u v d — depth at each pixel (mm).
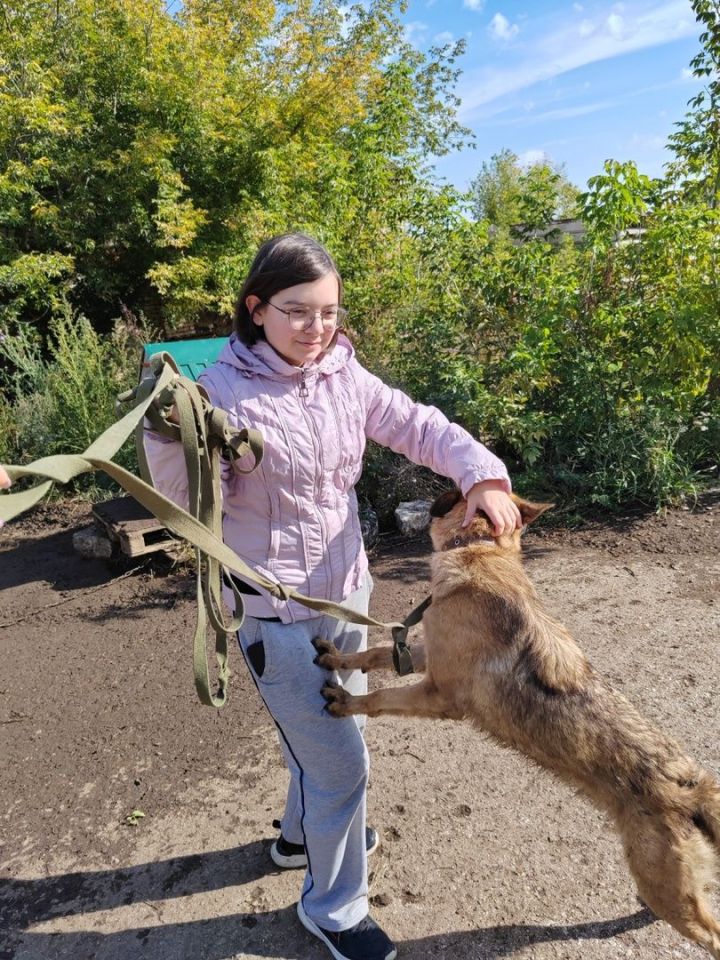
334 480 1981
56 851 2783
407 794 2943
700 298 6297
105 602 4992
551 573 4965
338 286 1893
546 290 6469
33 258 9234
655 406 6160
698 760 3006
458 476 2107
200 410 1608
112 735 3479
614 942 2244
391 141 8391
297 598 1835
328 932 2188
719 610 4250
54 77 10086
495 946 2258
